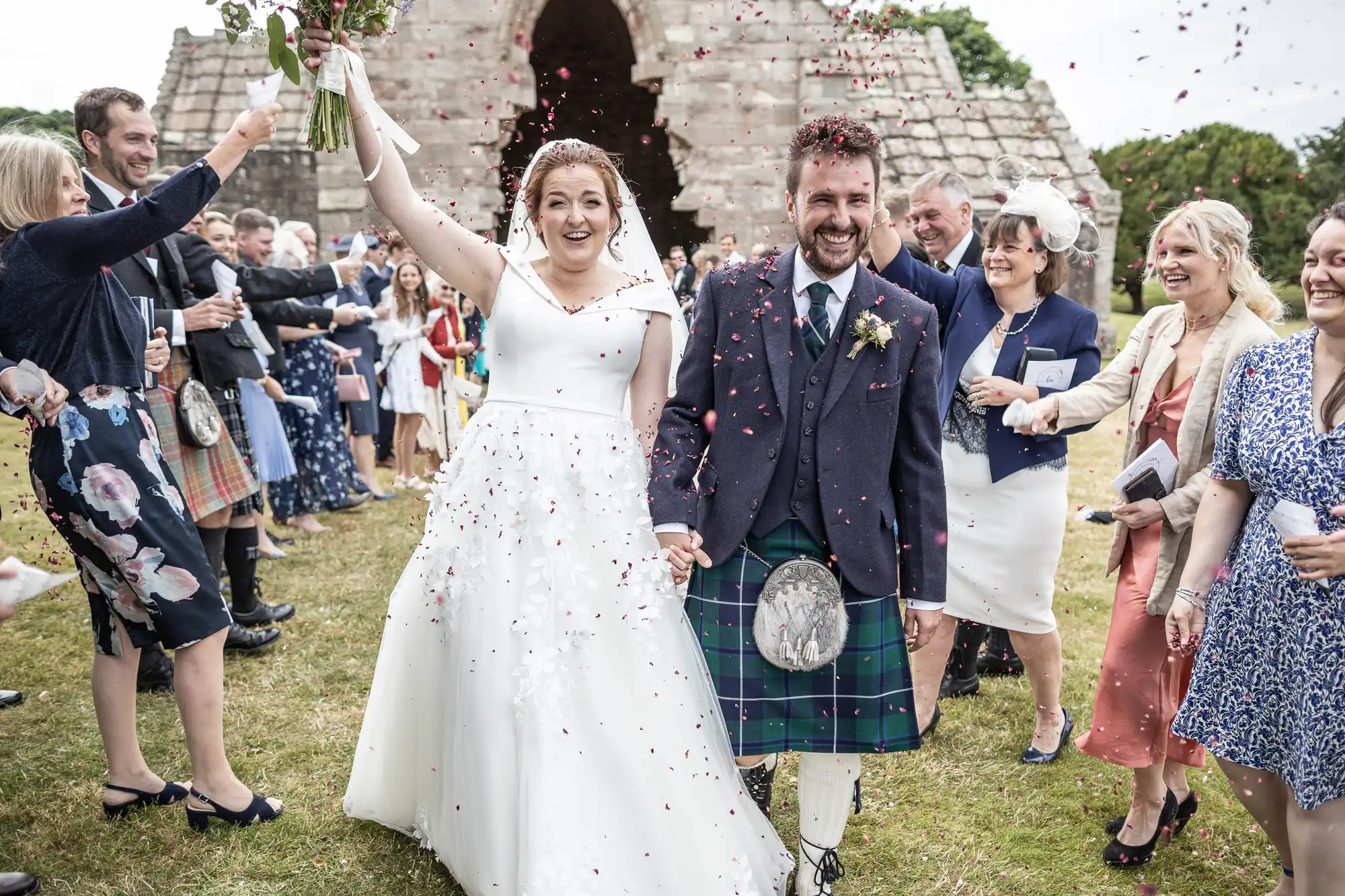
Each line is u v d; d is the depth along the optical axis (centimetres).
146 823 276
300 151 1382
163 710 351
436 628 245
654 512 225
